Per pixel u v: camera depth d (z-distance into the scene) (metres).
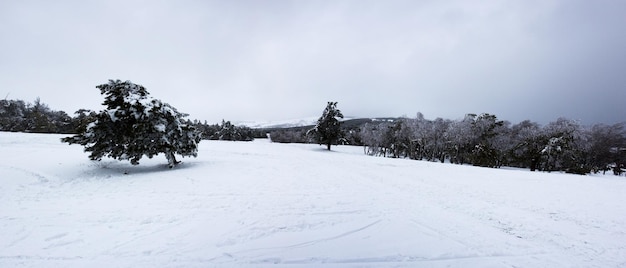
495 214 7.53
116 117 12.10
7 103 44.75
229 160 17.53
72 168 12.80
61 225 5.73
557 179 13.79
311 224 6.30
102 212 6.61
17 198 7.81
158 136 12.66
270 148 29.58
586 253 5.29
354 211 7.39
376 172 14.89
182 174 12.05
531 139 37.34
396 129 50.06
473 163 38.81
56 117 46.69
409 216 7.12
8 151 16.61
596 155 47.31
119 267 4.18
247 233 5.62
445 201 8.81
